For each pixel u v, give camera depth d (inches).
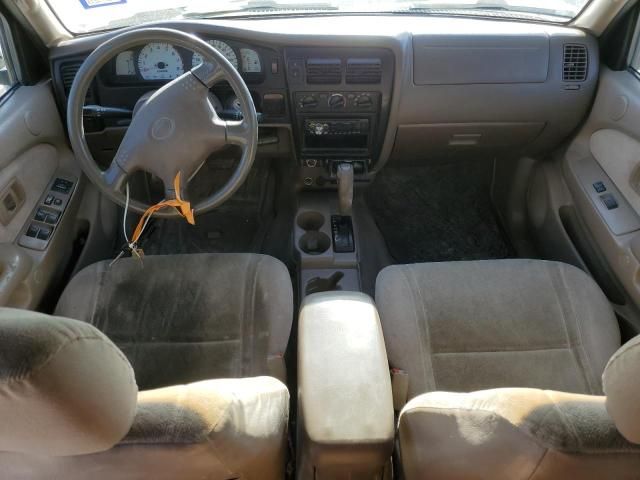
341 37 64.4
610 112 67.7
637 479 26.7
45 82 69.1
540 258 84.9
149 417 27.0
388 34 64.9
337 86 68.2
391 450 36.2
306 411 37.1
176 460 27.2
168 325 55.1
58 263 67.1
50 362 21.4
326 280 73.2
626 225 65.0
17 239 62.1
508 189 87.8
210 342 54.2
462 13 71.8
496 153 80.1
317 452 35.7
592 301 54.7
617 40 67.5
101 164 76.0
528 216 86.0
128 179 57.2
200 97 54.8
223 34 64.1
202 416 27.8
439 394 36.3
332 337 42.2
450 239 89.7
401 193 94.1
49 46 67.2
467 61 67.0
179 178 55.7
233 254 61.0
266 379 41.8
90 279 58.4
